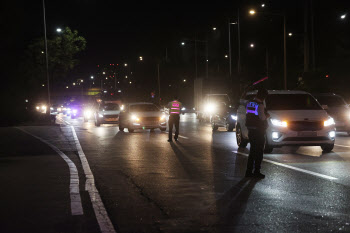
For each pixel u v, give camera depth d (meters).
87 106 39.91
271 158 12.25
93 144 17.42
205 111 31.69
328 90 29.67
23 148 16.19
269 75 46.56
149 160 12.33
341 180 8.87
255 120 9.33
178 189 8.22
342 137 18.69
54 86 51.47
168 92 80.12
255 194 7.67
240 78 44.38
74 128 29.06
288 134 12.76
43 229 5.74
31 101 48.09
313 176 9.36
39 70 47.62
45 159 12.88
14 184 8.90
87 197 7.62
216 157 12.83
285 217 6.13
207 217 6.20
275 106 13.92
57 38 48.03
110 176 9.77
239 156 13.02
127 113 24.19
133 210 6.67
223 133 22.25
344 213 6.32
